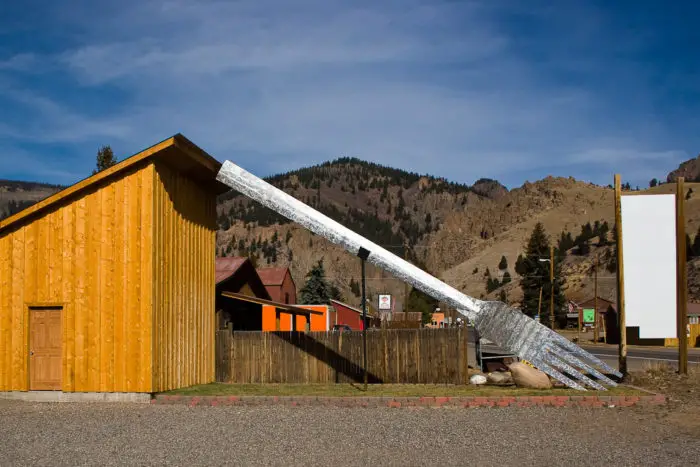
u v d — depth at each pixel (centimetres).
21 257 1570
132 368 1491
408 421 1191
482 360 2159
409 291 9956
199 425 1162
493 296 15138
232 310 2669
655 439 1019
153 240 1513
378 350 1839
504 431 1088
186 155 1578
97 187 1546
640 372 1836
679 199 1736
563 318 9025
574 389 1559
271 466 852
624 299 1738
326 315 3000
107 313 1515
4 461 887
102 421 1215
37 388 1538
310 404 1410
